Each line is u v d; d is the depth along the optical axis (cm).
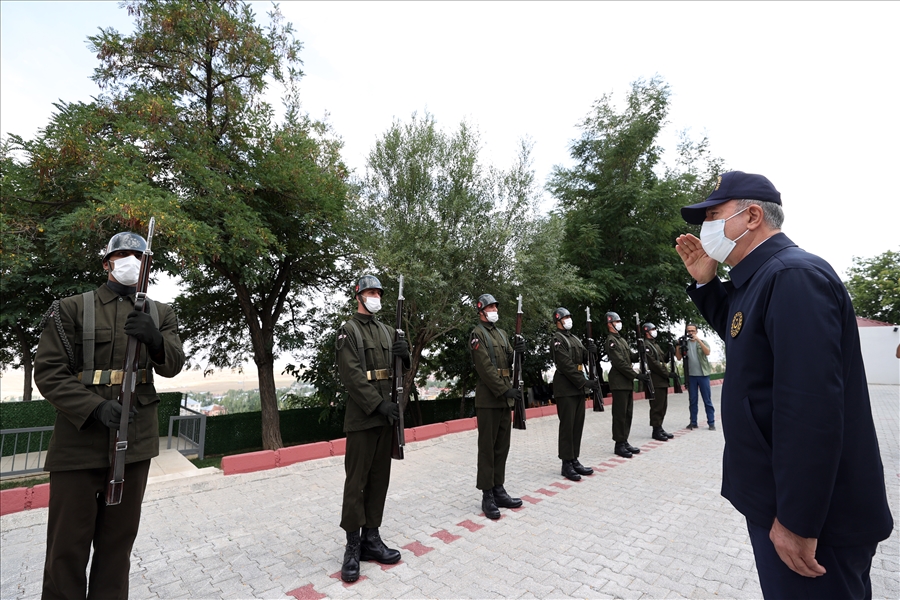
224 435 1371
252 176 1048
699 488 576
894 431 929
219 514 493
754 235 193
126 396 249
